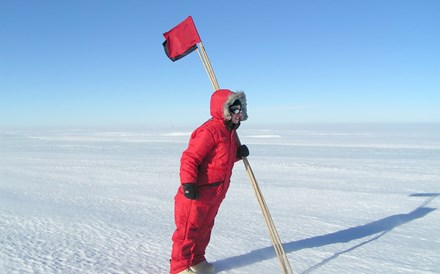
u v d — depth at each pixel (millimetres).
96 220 4617
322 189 7109
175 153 16797
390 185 7602
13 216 4824
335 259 3174
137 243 3617
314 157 14219
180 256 2668
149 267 2953
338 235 3963
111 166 11219
